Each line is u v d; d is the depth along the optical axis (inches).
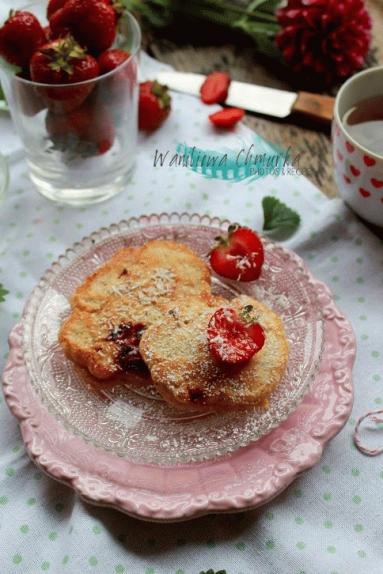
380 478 18.8
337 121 21.2
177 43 27.4
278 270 21.1
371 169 20.7
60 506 18.8
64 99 21.6
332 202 23.0
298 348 19.9
